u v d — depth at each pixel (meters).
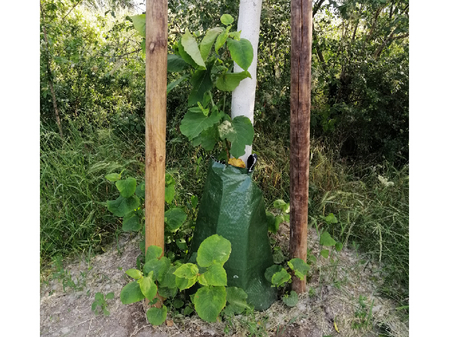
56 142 3.44
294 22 1.70
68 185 2.74
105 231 2.71
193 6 3.44
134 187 2.10
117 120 3.76
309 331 1.89
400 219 2.59
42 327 1.97
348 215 2.52
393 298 2.12
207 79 1.88
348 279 2.24
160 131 1.70
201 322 1.89
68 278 2.22
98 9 4.22
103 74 3.93
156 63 1.61
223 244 1.64
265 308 1.98
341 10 3.26
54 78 3.84
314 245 2.53
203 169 3.05
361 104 3.81
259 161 3.14
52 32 3.61
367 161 3.79
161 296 1.88
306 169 1.87
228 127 1.86
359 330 1.91
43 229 2.51
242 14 1.95
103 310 1.95
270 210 2.92
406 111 3.66
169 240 2.29
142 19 1.84
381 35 3.69
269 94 3.45
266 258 2.02
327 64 3.77
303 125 1.80
